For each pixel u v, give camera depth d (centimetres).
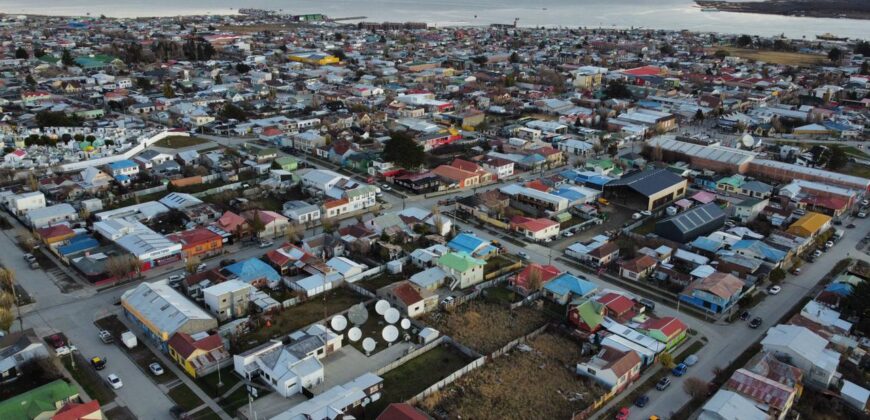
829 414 5725
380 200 11081
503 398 5888
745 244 8838
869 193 11600
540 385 6094
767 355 6284
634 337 6719
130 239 8712
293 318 7231
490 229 9912
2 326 6612
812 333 6562
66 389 5609
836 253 9194
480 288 7969
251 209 10112
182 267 8406
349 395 5647
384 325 7119
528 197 10862
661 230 9619
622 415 5603
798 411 5722
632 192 11112
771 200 11306
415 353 6556
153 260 8338
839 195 10925
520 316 7394
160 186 11350
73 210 9788
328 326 7025
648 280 8319
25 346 6138
